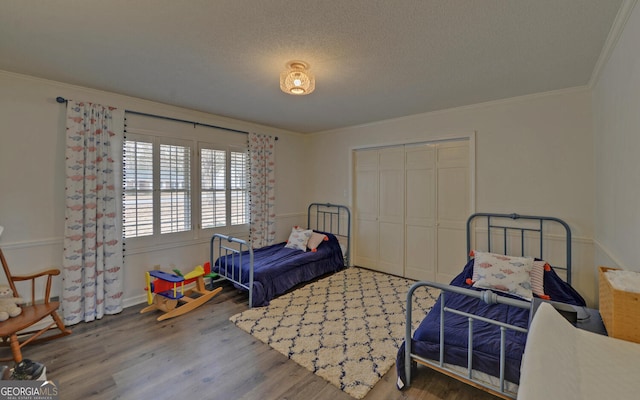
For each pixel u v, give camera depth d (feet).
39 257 8.39
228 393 5.90
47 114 8.46
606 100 7.11
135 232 10.20
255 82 8.58
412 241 13.00
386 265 13.89
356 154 14.82
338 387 6.07
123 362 6.88
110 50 6.63
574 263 9.16
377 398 5.81
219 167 12.66
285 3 4.93
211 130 12.35
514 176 10.12
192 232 11.80
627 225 5.59
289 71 7.22
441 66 7.43
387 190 13.74
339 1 4.86
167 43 6.31
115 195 9.50
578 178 9.02
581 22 5.44
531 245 9.91
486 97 9.98
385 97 9.94
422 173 12.59
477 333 5.83
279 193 15.35
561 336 3.04
